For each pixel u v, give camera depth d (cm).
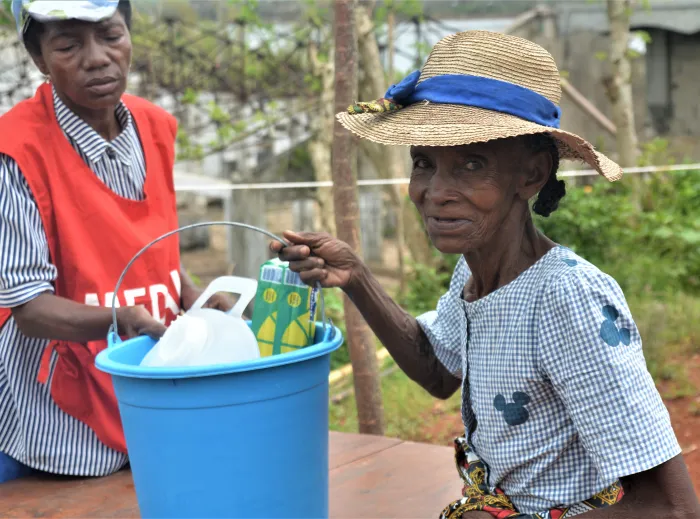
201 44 761
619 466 150
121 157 260
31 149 242
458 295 196
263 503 177
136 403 175
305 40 741
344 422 441
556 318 155
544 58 166
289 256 185
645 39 703
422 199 166
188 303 281
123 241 254
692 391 449
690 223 668
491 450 172
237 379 169
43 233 245
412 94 174
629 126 685
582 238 635
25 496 255
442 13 737
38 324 235
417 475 256
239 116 773
